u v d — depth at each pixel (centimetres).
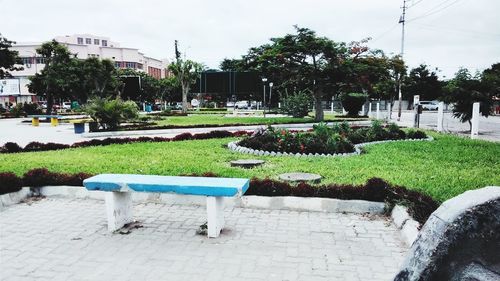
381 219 478
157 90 5278
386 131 1264
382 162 784
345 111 3491
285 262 357
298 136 999
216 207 419
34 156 938
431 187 552
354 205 507
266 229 446
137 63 8206
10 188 568
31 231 447
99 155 938
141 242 410
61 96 3503
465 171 681
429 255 159
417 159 818
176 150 1020
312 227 452
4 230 451
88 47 7738
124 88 3312
